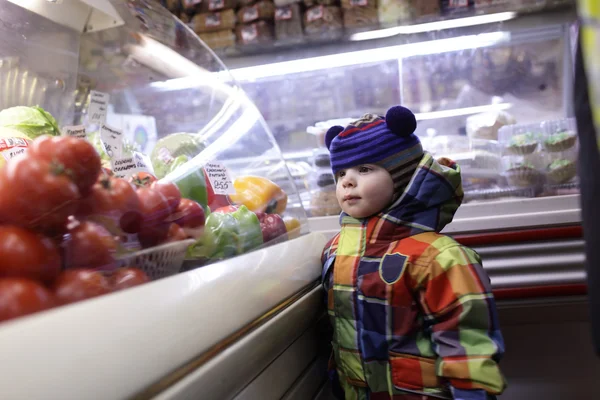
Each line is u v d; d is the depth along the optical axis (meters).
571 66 1.90
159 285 0.50
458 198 1.11
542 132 1.66
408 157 1.09
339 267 1.06
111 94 1.01
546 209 1.51
